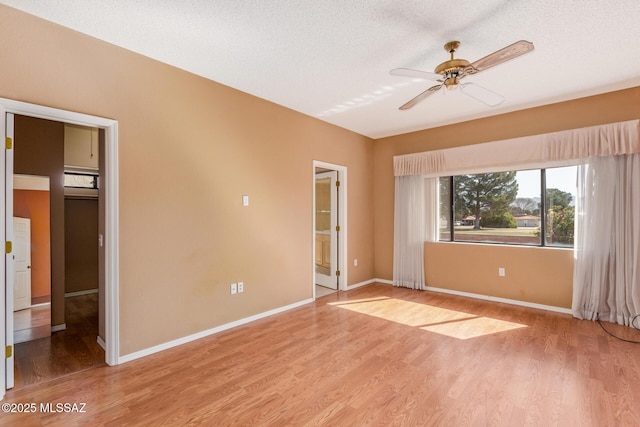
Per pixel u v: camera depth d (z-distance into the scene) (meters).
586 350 2.75
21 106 2.09
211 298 3.17
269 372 2.42
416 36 2.41
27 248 3.72
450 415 1.89
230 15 2.16
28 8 2.08
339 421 1.85
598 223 3.45
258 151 3.63
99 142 2.85
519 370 2.42
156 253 2.77
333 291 4.88
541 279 3.93
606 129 3.36
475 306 4.06
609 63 2.81
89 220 5.01
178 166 2.92
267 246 3.73
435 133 4.82
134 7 2.07
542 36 2.39
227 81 3.22
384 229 5.45
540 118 3.88
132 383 2.26
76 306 4.24
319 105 3.91
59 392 2.15
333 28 2.31
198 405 2.01
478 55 2.70
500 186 4.32
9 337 2.15
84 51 2.38
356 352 2.75
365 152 5.36
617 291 3.37
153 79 2.75
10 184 2.13
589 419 1.84
